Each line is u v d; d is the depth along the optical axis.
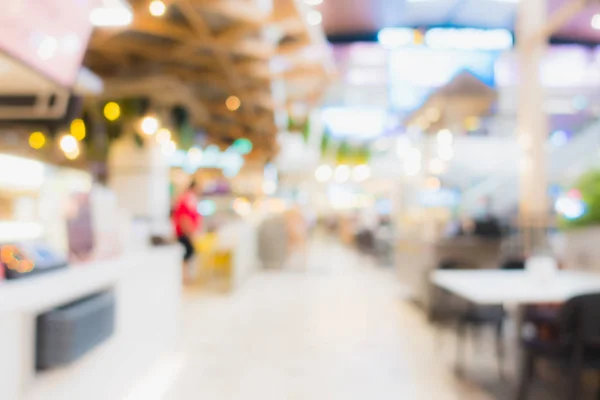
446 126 9.49
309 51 9.82
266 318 5.87
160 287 3.63
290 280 9.31
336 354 4.38
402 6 19.03
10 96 3.10
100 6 3.01
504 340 5.04
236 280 7.97
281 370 3.91
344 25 20.81
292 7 7.48
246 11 7.52
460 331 4.18
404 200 8.91
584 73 20.47
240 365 4.03
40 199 2.62
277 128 18.06
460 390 3.49
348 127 26.83
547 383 3.67
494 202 11.68
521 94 6.46
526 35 6.39
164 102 9.84
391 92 19.72
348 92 26.56
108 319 2.35
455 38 20.75
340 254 15.52
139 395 3.07
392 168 10.56
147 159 7.76
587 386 3.52
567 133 14.66
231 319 5.79
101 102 7.61
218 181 14.59
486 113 11.21
